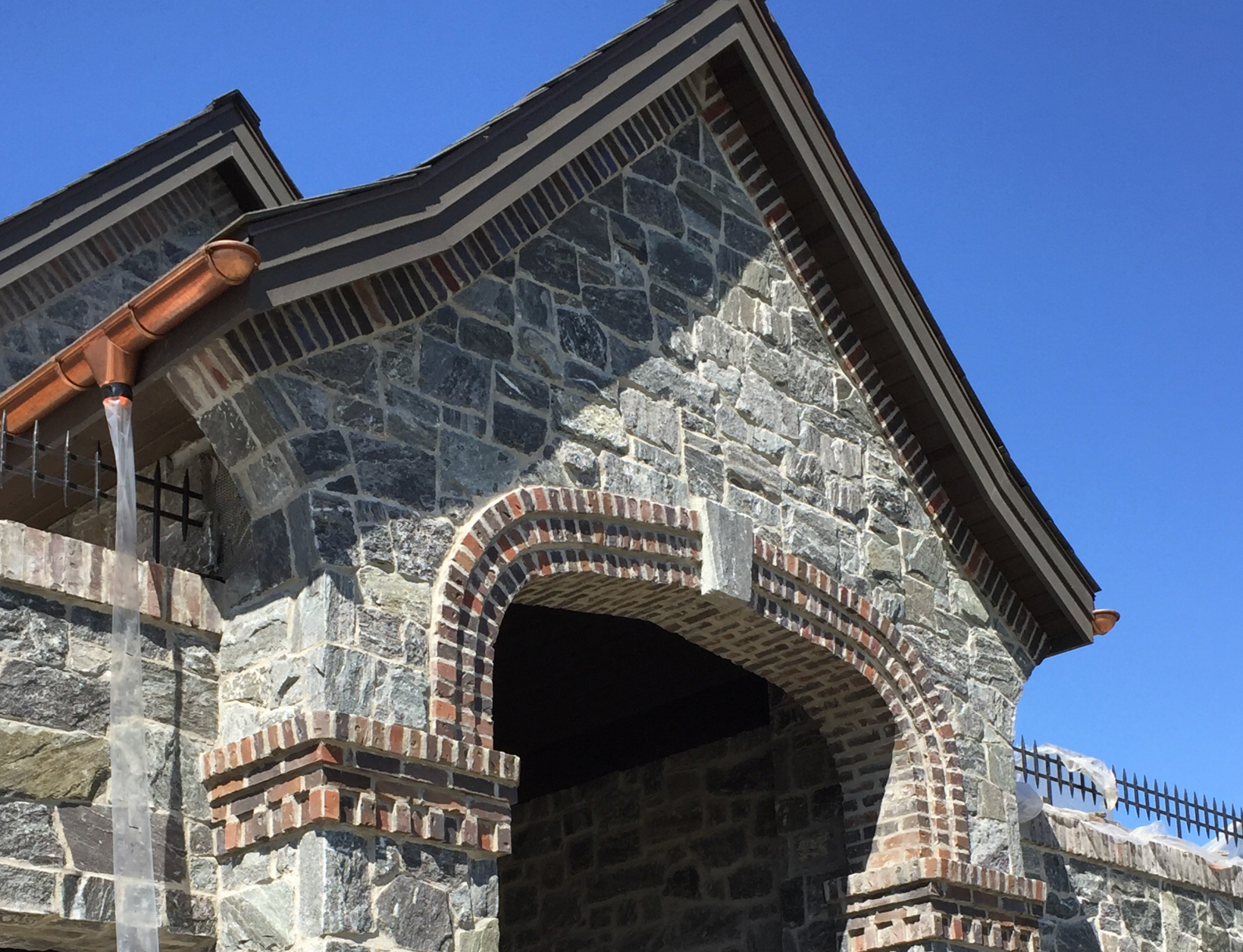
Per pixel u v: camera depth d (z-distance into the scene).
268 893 7.20
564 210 9.45
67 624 7.39
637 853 12.52
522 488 8.54
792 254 10.98
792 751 11.38
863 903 10.35
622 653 12.44
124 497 7.43
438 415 8.33
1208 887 13.71
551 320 9.15
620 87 9.76
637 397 9.48
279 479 7.70
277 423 7.62
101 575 7.52
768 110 10.74
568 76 9.43
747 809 11.87
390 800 7.32
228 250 7.09
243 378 7.61
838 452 10.79
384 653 7.61
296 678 7.44
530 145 9.09
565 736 13.38
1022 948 10.65
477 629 8.05
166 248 13.41
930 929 10.01
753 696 12.07
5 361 11.73
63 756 7.17
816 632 10.09
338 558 7.60
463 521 8.23
